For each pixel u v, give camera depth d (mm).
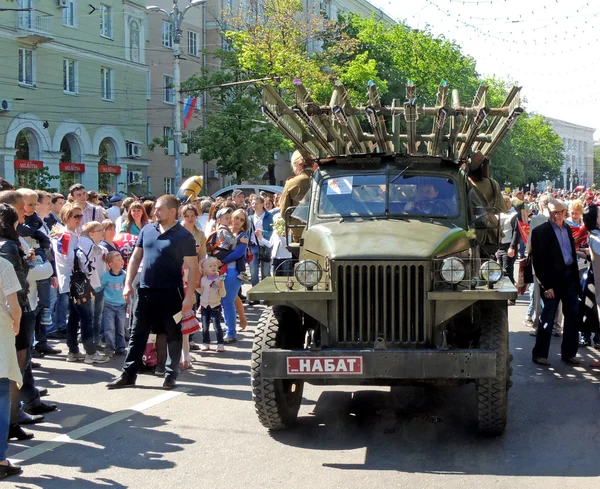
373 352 5465
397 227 6328
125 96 35719
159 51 38625
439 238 6023
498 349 5562
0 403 5133
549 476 5031
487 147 7828
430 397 7246
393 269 5602
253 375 5883
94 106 33781
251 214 17375
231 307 10047
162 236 7562
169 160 39844
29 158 30891
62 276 9680
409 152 7293
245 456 5539
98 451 5684
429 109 7285
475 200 7445
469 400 7117
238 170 35219
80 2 32688
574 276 8633
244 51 31219
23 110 29922
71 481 5066
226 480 5051
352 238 5992
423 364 5406
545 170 86000
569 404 6945
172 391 7555
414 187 6984
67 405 7016
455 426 6258
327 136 7574
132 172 36156
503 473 5098
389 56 44656
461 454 5512
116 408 6910
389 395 7344
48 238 8977
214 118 34750
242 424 6383
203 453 5617
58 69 31656
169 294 7562
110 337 9117
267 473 5168
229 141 34156
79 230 11008
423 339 5637
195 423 6414
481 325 5832
